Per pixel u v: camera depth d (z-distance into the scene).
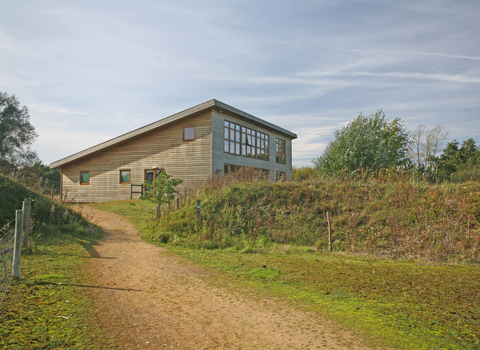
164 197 14.50
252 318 4.73
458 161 33.22
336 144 22.45
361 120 22.11
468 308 4.97
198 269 7.84
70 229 11.30
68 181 25.88
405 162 24.33
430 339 3.88
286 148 31.58
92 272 7.02
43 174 42.16
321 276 7.15
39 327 4.00
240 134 24.06
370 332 4.14
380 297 5.61
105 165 24.64
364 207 12.82
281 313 4.91
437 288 6.14
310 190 14.27
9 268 6.27
